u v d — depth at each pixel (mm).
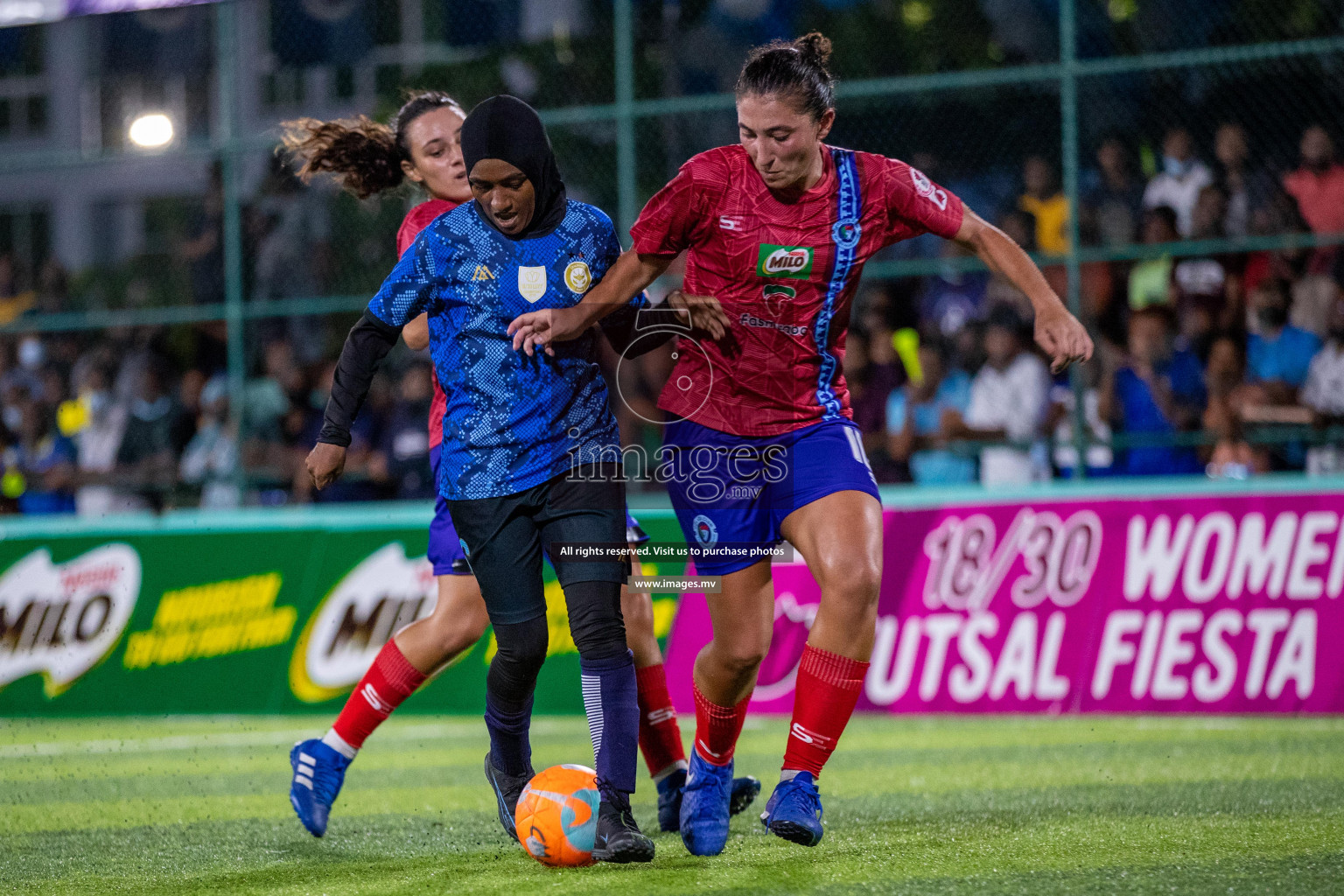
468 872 12102
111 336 33844
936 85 26922
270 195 31172
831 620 11836
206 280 31438
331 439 12188
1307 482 23156
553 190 11914
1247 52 25719
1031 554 24172
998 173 28969
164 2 29703
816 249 12000
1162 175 27719
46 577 28078
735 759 19969
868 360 28812
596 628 11719
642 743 14023
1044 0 30359
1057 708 23578
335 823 15367
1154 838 12898
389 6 32406
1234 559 23203
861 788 17078
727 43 30469
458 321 11875
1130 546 23719
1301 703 22516
